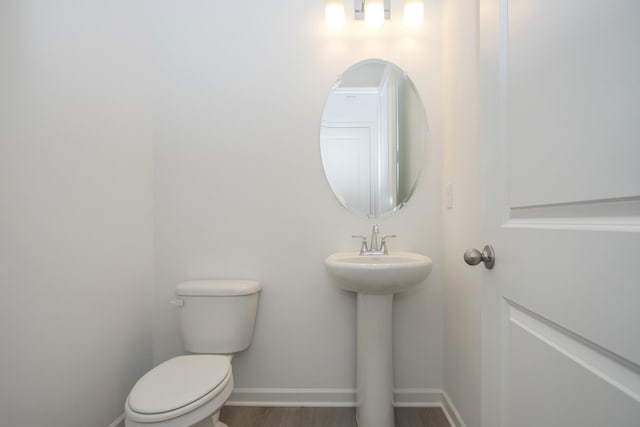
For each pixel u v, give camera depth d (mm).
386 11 1739
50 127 1127
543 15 592
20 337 1015
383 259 1561
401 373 1717
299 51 1743
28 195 1046
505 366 733
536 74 613
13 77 1003
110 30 1421
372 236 1669
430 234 1728
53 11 1141
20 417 1009
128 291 1534
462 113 1435
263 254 1734
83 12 1271
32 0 1064
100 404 1341
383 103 1747
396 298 1720
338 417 1611
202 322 1534
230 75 1743
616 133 436
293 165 1739
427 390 1710
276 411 1663
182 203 1741
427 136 1734
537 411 610
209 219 1742
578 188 504
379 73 1752
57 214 1150
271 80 1743
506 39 735
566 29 532
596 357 477
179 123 1746
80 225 1251
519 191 672
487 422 804
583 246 494
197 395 1080
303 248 1733
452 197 1568
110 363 1403
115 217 1448
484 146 829
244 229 1736
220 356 1366
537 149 611
